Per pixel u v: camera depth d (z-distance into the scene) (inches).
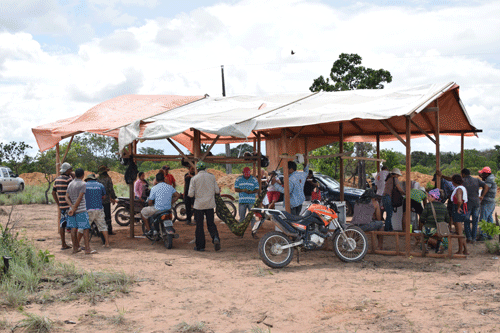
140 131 425.4
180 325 172.6
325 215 292.7
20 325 167.2
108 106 484.1
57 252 334.6
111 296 213.6
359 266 285.1
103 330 167.3
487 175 386.9
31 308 192.1
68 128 419.8
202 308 197.3
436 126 361.7
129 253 335.3
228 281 248.2
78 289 219.8
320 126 490.9
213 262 302.7
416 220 392.8
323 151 1090.1
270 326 172.7
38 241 385.4
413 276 253.0
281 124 329.1
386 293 216.4
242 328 170.7
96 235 416.5
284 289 229.6
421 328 161.3
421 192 352.5
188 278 255.4
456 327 160.1
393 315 179.2
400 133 510.6
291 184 340.8
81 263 291.1
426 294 211.3
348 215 577.6
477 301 193.8
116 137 494.9
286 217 285.9
